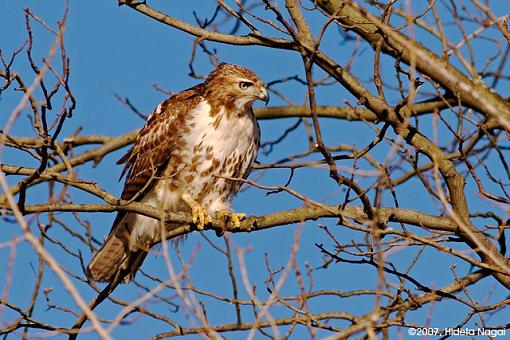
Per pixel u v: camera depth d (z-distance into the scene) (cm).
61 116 1005
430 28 1352
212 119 1321
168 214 1123
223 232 1207
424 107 1527
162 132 1344
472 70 991
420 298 1143
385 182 1130
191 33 1296
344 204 1096
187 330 1236
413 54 877
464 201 1155
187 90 1399
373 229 962
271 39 1276
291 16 1245
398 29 1116
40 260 1218
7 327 1162
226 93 1317
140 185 1359
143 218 1323
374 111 1191
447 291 1224
